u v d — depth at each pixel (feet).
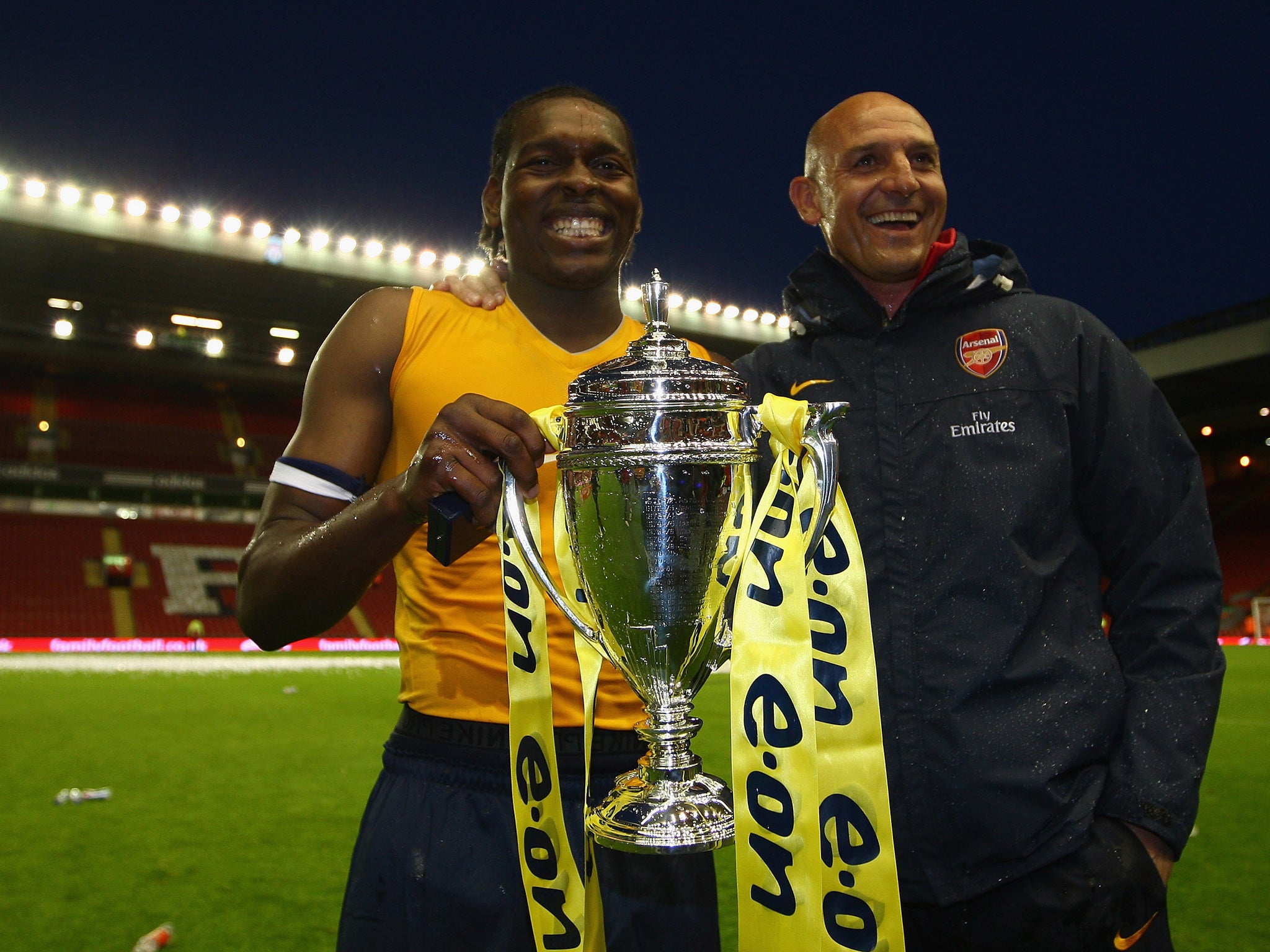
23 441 91.09
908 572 5.18
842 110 5.94
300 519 4.17
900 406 5.43
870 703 2.77
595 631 3.14
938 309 5.58
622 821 2.88
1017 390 5.30
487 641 4.30
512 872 4.11
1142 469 5.15
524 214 4.68
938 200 5.66
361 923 4.16
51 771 21.48
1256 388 91.86
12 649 67.92
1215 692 4.86
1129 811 4.66
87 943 10.99
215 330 94.84
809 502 2.81
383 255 77.10
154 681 44.29
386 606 87.35
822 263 5.84
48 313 89.61
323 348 4.66
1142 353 86.89
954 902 4.85
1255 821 16.30
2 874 13.57
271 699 36.78
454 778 4.24
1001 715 4.91
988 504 5.12
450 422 3.12
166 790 19.31
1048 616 5.12
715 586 3.07
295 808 17.72
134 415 101.71
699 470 3.02
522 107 5.07
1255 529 98.02
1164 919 4.77
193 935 11.23
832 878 2.76
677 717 3.16
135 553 88.17
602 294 4.93
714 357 5.16
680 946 4.31
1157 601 5.07
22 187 67.56
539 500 4.47
